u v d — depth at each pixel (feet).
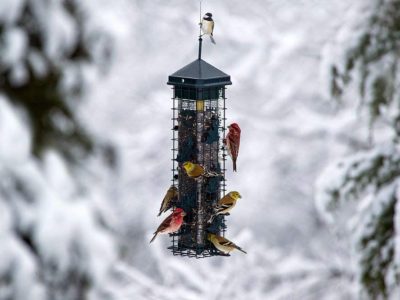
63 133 19.24
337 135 63.72
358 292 45.60
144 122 64.08
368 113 46.98
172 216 39.29
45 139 19.01
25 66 18.53
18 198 17.94
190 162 39.93
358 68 46.96
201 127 40.37
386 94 46.62
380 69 46.60
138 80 64.28
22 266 17.42
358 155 47.70
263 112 64.39
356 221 46.47
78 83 18.97
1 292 17.28
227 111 63.62
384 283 44.96
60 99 19.29
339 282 61.05
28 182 18.04
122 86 63.67
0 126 17.57
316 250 65.21
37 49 18.67
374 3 47.24
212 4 64.39
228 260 55.98
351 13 48.34
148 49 64.44
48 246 17.95
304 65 64.13
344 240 48.83
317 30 63.62
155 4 64.18
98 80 19.43
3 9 18.20
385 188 46.44
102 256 18.35
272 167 65.46
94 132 19.56
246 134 64.90
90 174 19.24
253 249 56.70
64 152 19.15
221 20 63.98
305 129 63.98
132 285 51.57
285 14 64.13
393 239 45.52
